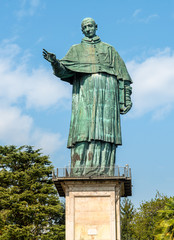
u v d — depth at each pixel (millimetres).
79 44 57219
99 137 52938
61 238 65375
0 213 64438
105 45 57875
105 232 50094
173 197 61906
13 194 65375
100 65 55969
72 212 50656
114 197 50938
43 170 68562
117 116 55250
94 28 58156
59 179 51094
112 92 55594
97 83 55094
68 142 54438
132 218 89750
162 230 58031
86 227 50312
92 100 54500
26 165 70188
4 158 69188
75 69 55469
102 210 50719
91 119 53750
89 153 52969
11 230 62719
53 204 67688
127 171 51500
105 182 51250
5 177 67250
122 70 58000
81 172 52438
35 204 66500
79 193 51188
